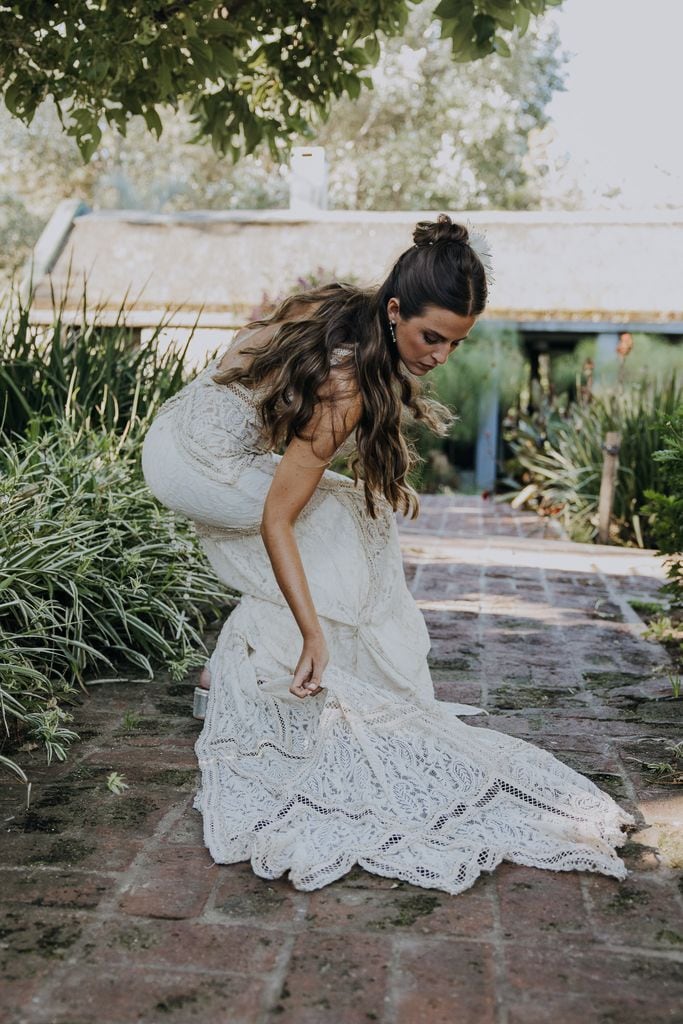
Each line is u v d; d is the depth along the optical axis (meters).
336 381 2.34
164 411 2.95
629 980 1.87
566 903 2.15
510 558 6.76
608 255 13.49
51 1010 1.74
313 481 2.43
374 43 4.37
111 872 2.25
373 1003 1.78
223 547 2.87
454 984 1.84
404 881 2.24
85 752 2.99
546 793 2.51
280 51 4.56
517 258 13.60
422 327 2.31
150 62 3.86
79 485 4.09
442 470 12.82
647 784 2.79
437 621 4.80
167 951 1.93
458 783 2.48
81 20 3.62
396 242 14.14
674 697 3.61
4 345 5.09
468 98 25.61
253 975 1.86
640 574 6.23
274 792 2.51
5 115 9.34
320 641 2.45
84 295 5.48
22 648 3.25
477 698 3.59
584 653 4.24
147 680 3.71
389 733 2.53
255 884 2.21
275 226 14.57
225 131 4.77
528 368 12.81
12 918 2.04
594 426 9.44
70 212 15.14
